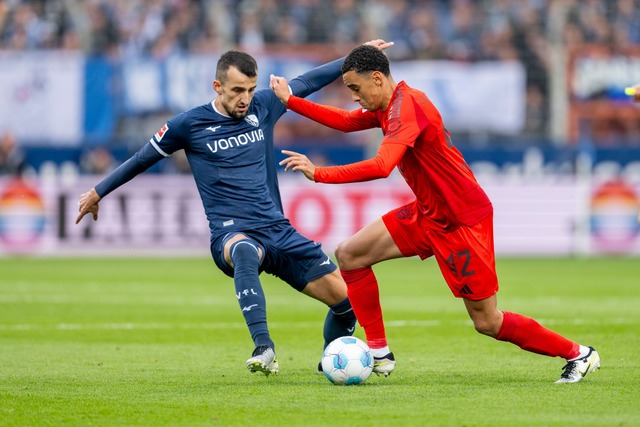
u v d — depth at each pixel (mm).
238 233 26547
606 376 26359
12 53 81125
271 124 27750
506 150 82812
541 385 24812
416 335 36875
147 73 81438
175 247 78500
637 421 20031
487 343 34656
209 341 35656
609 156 83312
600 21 89562
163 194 78375
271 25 88062
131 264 72188
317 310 46438
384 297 51719
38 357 31391
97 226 78250
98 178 78625
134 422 20406
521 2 90438
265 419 20469
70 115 81438
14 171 81062
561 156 83125
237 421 20328
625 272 66562
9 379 26594
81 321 41562
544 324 39875
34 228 77938
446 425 19688
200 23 88062
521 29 88625
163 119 81750
